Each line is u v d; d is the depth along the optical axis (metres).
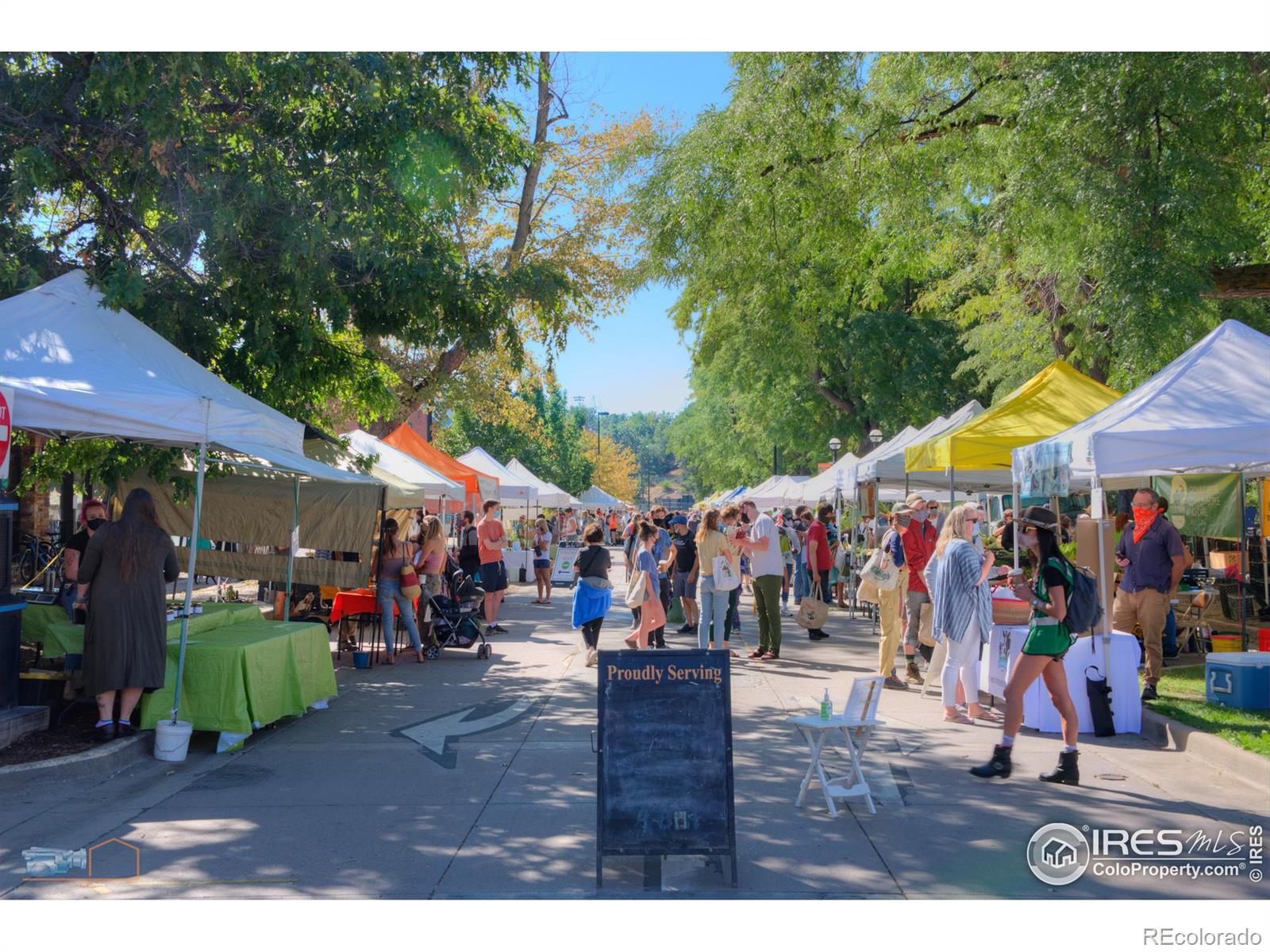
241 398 9.66
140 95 9.82
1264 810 6.46
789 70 16.39
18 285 10.27
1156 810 6.46
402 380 22.64
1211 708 9.04
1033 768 7.53
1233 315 18.62
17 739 7.95
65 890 5.06
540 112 23.20
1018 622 9.85
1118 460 8.38
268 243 11.64
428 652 13.88
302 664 9.55
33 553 17.08
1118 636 8.80
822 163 17.09
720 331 29.05
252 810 6.49
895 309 37.91
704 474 60.97
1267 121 14.78
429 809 6.50
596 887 5.09
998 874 5.30
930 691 10.97
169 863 5.47
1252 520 14.65
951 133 17.16
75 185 11.66
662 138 19.64
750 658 13.45
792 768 7.61
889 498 26.80
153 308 11.23
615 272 24.25
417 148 11.98
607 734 5.18
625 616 20.20
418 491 17.30
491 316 13.33
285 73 11.07
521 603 23.17
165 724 7.79
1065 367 14.11
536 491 29.33
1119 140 14.19
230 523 15.38
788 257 18.45
